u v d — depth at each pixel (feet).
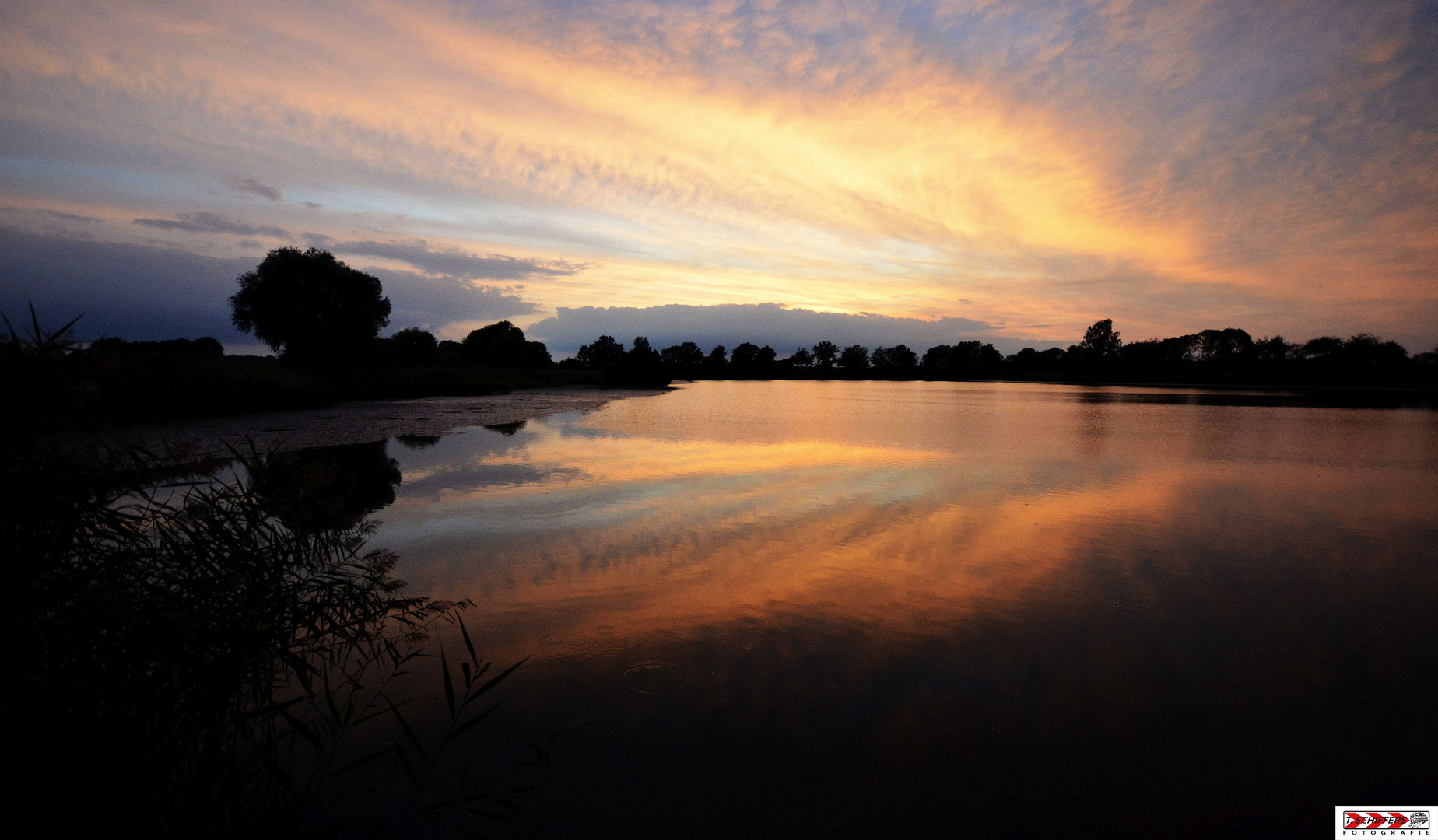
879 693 14.46
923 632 17.67
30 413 8.93
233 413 79.15
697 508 31.68
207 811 9.48
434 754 12.04
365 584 15.96
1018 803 10.93
